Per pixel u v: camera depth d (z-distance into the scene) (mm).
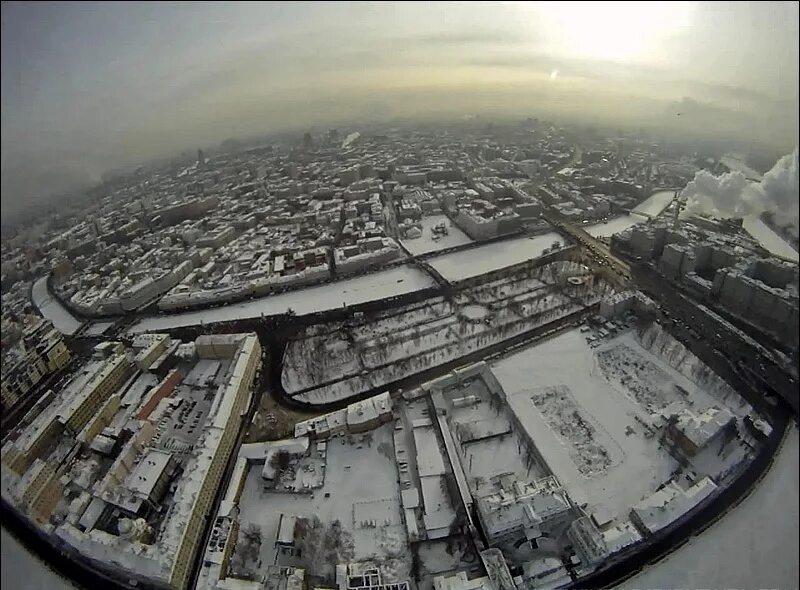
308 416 196375
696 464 163125
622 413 185375
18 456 171500
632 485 158625
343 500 161500
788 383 195000
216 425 177750
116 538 142000
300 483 166875
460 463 168375
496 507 144625
